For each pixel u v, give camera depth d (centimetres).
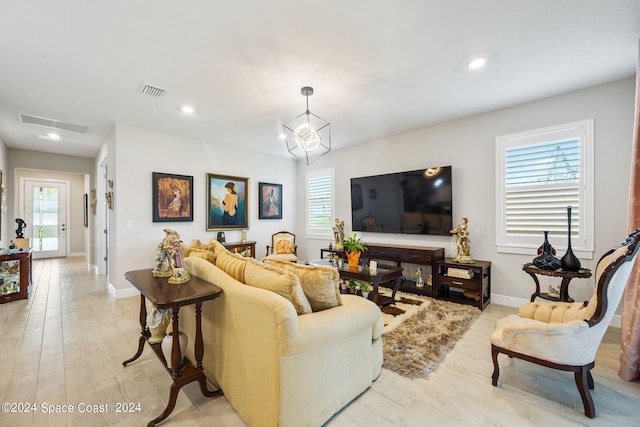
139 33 207
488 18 196
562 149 322
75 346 256
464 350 245
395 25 202
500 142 366
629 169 286
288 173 644
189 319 228
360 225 514
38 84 285
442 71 268
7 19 190
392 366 219
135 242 419
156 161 439
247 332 160
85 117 381
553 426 160
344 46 227
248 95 315
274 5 181
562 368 171
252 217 573
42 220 773
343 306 184
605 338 270
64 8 180
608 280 163
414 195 440
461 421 163
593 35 215
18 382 201
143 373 214
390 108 358
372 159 511
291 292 161
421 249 402
